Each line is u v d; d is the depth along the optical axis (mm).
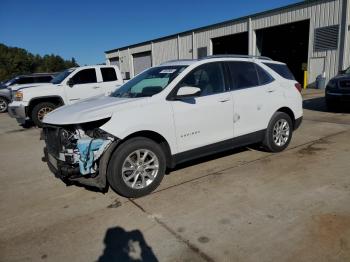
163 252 2973
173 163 4465
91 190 4531
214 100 4738
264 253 2863
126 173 4082
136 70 36781
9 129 10492
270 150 5730
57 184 4898
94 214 3799
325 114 9742
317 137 6809
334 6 17000
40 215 3875
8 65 92125
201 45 26422
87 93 10820
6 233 3494
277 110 5691
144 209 3834
